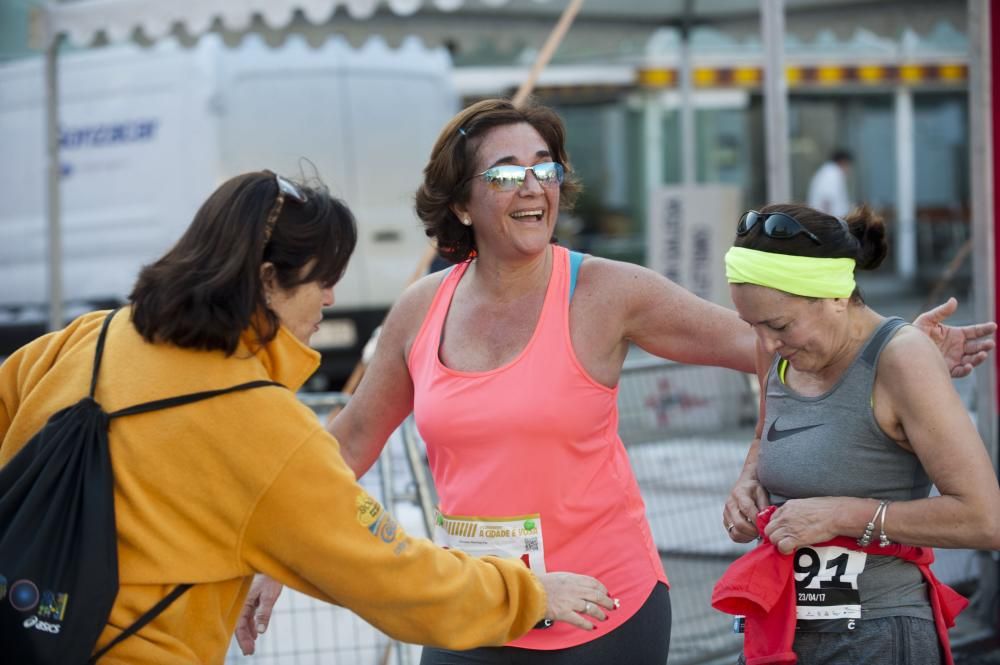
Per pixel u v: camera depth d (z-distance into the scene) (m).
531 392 7.76
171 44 28.33
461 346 8.20
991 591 13.93
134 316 6.31
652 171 45.34
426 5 22.73
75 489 6.03
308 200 6.61
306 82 28.25
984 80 13.98
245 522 6.17
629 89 40.47
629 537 7.99
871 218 7.66
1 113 31.23
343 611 12.23
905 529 6.97
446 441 7.96
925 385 6.90
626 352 8.30
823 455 7.27
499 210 7.94
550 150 8.30
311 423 6.34
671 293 8.15
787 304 7.02
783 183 16.09
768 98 16.12
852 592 7.29
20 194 30.98
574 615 7.06
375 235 28.73
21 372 6.77
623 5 25.92
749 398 14.78
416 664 12.34
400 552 6.41
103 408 6.21
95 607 5.90
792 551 7.14
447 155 8.16
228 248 6.28
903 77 45.41
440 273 8.88
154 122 28.48
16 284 31.20
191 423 6.14
